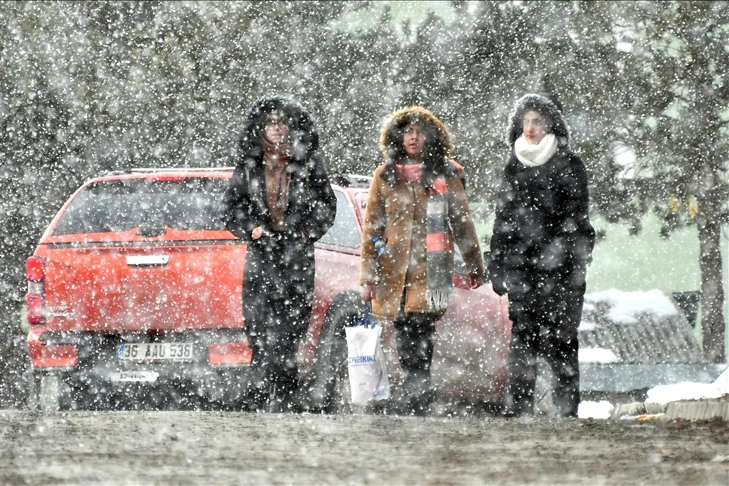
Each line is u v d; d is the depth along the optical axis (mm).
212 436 14656
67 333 26969
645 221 72625
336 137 66188
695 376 59750
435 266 24359
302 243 24750
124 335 26828
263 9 67125
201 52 65062
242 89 64625
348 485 10242
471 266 25391
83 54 61531
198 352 26438
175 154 61875
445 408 29344
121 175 27750
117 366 26766
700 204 67938
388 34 67688
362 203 29156
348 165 65812
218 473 10953
